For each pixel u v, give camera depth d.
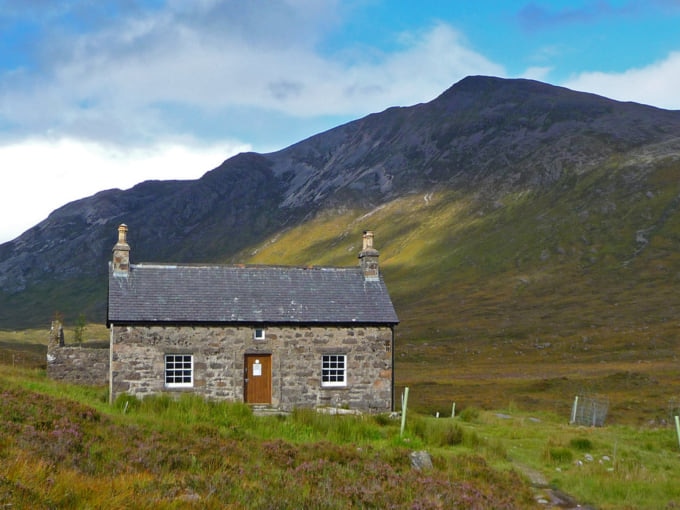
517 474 20.95
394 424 27.84
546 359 88.44
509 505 15.86
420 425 27.28
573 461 24.20
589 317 116.38
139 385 36.59
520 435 30.17
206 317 37.59
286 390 38.31
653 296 128.00
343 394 38.84
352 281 41.38
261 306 38.81
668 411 45.59
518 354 93.06
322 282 40.91
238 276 40.19
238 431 22.09
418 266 187.00
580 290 139.12
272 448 18.97
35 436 15.72
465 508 14.70
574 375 70.94
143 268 39.25
